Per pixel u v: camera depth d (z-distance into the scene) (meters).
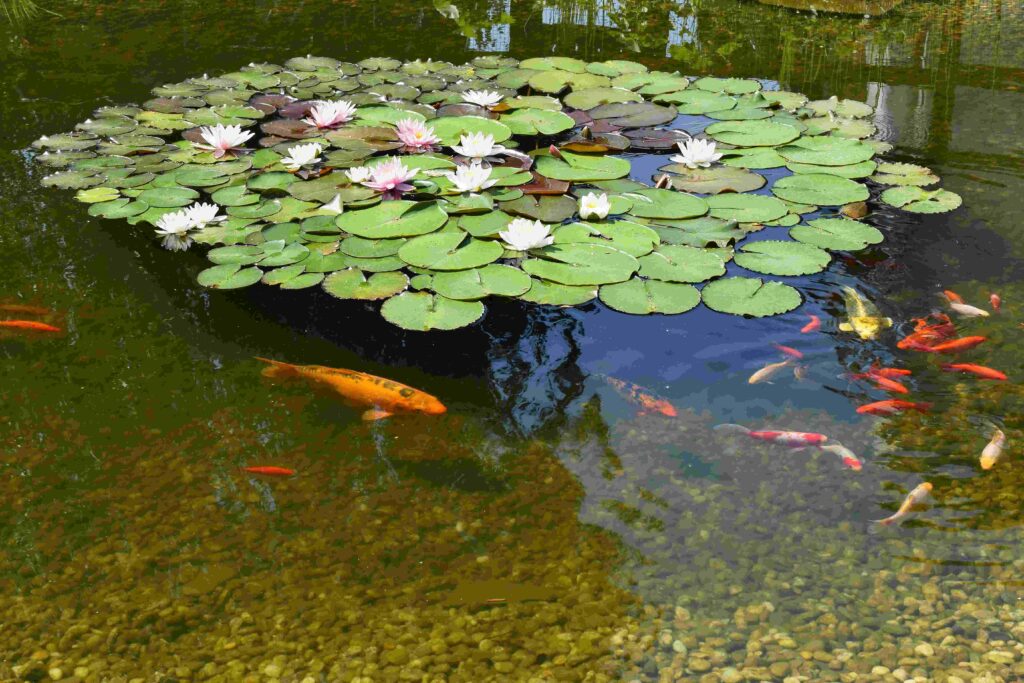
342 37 5.89
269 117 4.62
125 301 3.08
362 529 2.21
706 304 3.01
